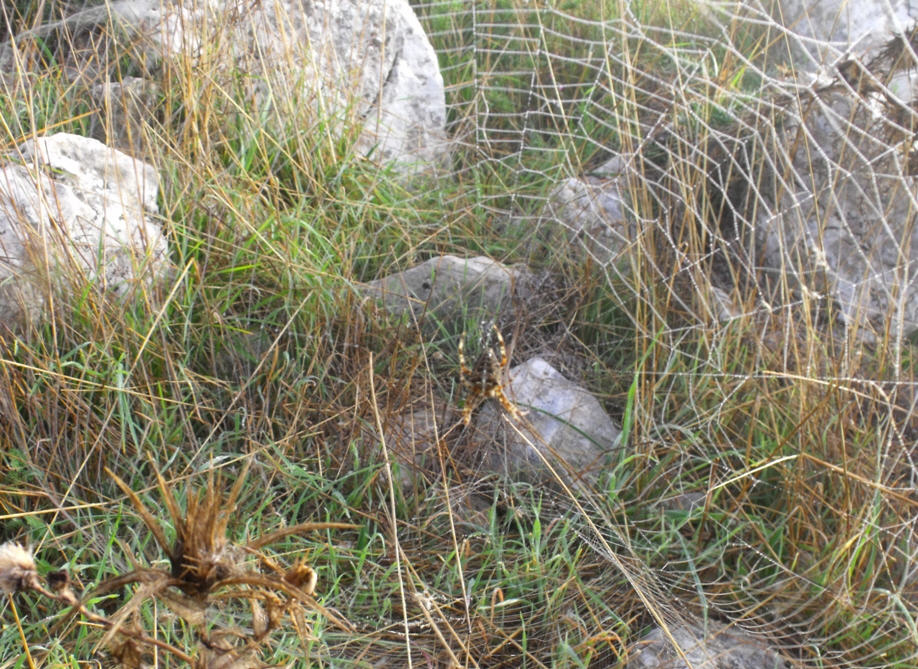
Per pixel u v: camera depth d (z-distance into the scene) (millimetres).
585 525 1572
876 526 1476
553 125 2312
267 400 1620
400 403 1663
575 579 1499
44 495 1464
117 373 1530
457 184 2164
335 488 1586
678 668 1411
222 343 1671
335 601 1457
